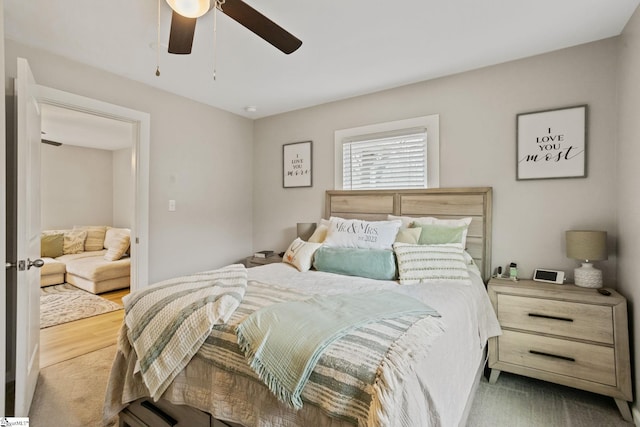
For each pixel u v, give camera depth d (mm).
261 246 4082
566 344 2021
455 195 2717
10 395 2025
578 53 2287
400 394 912
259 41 2229
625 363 1854
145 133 2982
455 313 1549
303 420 1037
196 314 1382
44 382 2174
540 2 1805
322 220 3215
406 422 905
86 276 4418
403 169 3039
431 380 1078
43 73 2355
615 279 2162
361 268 2295
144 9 1884
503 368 2209
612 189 2182
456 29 2080
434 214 2816
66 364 2434
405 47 2311
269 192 4012
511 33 2131
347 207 3307
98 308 3764
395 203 3014
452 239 2387
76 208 6012
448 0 1790
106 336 2973
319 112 3578
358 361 996
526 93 2471
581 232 2084
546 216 2406
